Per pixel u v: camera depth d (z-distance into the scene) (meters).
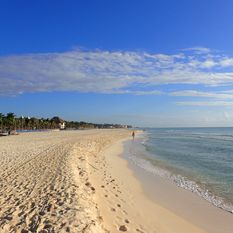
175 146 47.50
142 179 19.50
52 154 24.80
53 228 7.72
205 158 30.91
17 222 8.49
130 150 41.34
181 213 12.25
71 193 11.26
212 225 10.93
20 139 53.25
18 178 14.79
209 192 15.97
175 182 18.59
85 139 53.31
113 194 13.91
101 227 8.45
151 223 10.41
